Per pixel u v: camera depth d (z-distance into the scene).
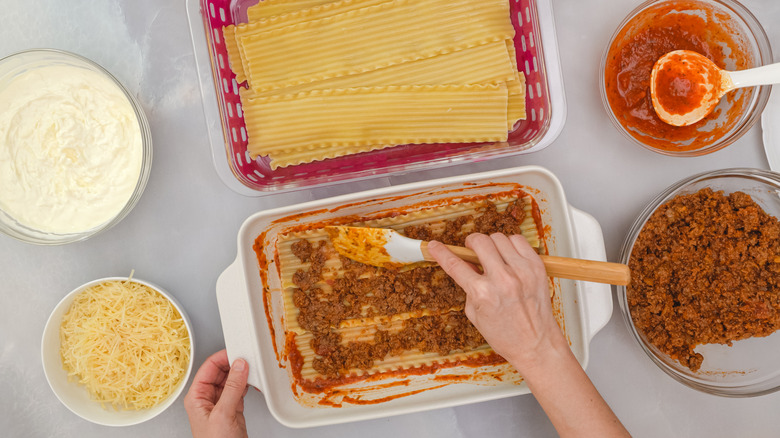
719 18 0.77
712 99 0.76
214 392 0.79
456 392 0.77
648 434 0.81
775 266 0.75
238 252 0.74
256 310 0.75
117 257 0.83
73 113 0.78
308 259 0.79
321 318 0.79
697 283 0.76
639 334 0.78
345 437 0.82
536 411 0.82
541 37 0.76
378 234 0.74
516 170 0.73
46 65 0.79
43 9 0.82
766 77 0.74
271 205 0.82
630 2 0.80
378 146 0.77
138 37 0.82
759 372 0.79
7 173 0.78
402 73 0.77
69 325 0.79
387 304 0.78
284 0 0.77
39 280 0.83
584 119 0.81
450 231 0.78
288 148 0.77
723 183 0.78
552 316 0.67
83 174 0.78
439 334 0.79
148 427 0.83
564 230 0.73
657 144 0.78
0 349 0.83
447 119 0.76
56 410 0.83
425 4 0.76
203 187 0.82
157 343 0.79
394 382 0.79
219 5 0.79
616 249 0.81
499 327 0.66
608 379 0.81
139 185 0.78
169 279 0.82
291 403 0.78
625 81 0.78
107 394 0.80
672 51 0.77
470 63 0.76
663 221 0.77
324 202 0.73
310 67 0.77
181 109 0.82
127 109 0.79
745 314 0.76
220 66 0.78
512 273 0.65
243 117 0.80
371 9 0.76
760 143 0.81
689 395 0.81
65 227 0.79
